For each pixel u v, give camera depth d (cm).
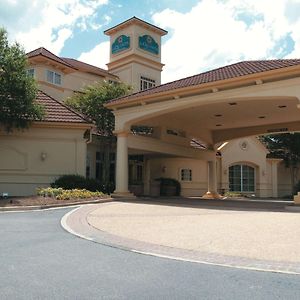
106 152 2792
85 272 664
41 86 2911
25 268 686
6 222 1219
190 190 3378
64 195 1850
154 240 934
